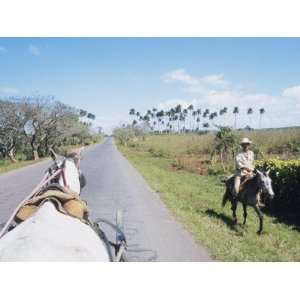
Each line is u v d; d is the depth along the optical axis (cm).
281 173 1298
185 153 4525
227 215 1136
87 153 4334
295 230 1013
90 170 2322
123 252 391
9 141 3869
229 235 870
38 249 265
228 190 1084
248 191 966
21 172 2228
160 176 2125
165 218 1014
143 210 1122
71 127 4462
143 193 1448
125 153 4919
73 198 339
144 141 8650
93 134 9669
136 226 922
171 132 15338
